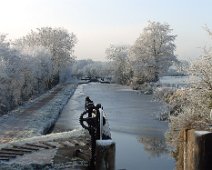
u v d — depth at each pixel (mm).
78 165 14602
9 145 19375
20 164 14750
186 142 5164
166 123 36438
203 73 19344
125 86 104625
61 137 21797
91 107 12797
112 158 6027
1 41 51500
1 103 42156
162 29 86875
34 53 76000
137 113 44344
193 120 19500
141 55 87500
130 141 27812
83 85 113438
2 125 31250
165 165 20672
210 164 4715
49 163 14836
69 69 138125
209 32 19594
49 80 91875
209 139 4723
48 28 103500
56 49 101312
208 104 19078
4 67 43656
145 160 21781
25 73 56812
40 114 39812
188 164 5023
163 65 86438
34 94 68062
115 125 35312
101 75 159875
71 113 46312
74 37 107250
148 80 87438
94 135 12633
